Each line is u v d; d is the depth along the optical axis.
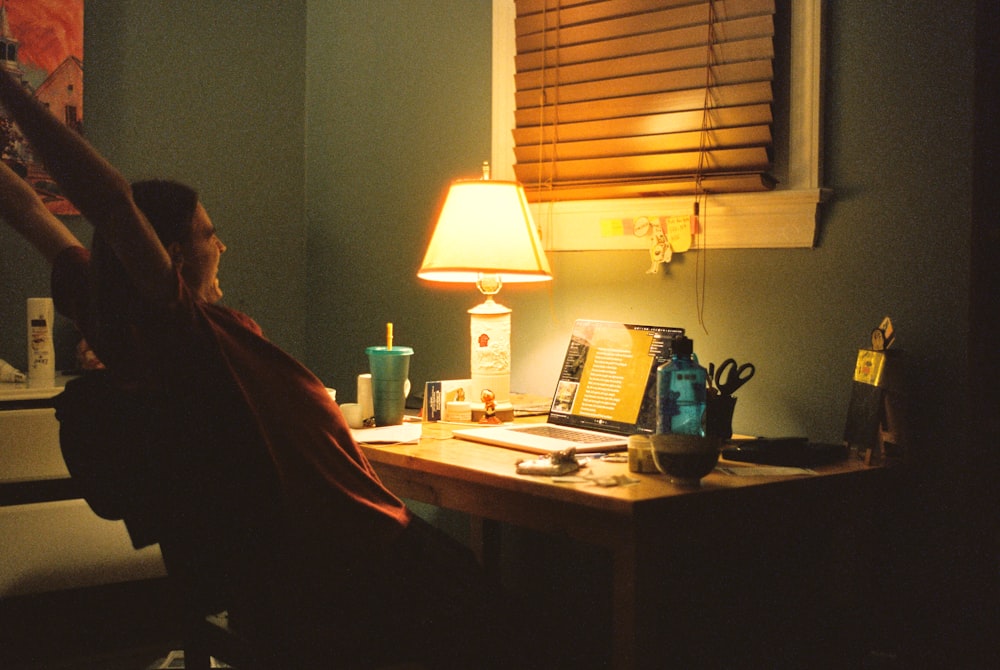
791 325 2.07
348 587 1.54
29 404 2.50
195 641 1.59
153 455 1.43
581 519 1.52
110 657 2.54
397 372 2.18
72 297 1.59
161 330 1.40
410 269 3.02
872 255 1.93
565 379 2.17
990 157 1.57
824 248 2.01
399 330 3.07
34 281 2.82
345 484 1.56
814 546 1.92
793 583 1.96
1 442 2.39
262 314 3.28
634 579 1.43
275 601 1.48
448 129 2.88
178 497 1.44
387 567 1.58
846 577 1.81
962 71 1.79
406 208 3.02
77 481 1.53
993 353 1.57
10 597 2.45
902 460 1.78
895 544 1.86
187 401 1.41
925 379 1.84
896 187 1.89
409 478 1.91
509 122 2.64
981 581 1.57
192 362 1.42
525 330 2.66
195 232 1.58
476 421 2.25
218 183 3.17
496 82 2.66
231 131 3.19
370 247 3.15
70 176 1.29
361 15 3.14
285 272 3.32
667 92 2.25
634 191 2.32
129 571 2.60
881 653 1.84
